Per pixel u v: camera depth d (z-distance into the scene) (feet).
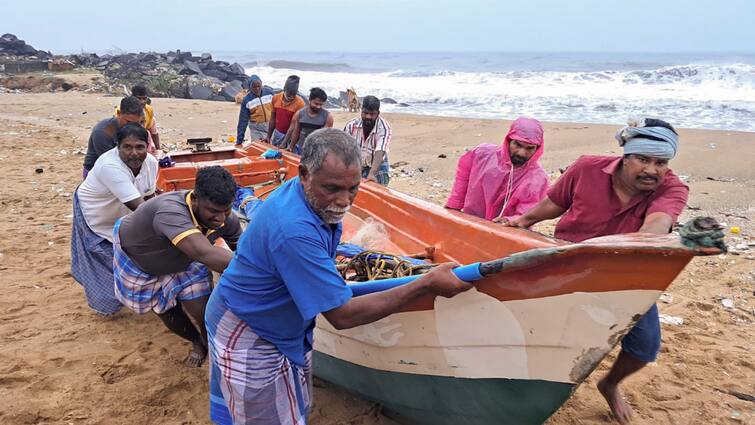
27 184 32.22
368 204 18.90
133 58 159.22
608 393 12.25
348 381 12.69
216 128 57.82
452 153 42.68
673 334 16.17
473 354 9.70
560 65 213.87
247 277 8.28
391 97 98.17
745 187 30.94
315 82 142.41
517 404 9.75
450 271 8.49
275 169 22.40
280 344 8.79
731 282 19.48
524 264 8.19
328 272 7.78
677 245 7.07
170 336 16.30
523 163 14.61
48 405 12.99
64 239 23.57
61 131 51.75
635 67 189.47
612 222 11.39
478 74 143.02
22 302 17.92
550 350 8.84
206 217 11.51
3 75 117.91
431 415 11.46
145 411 12.96
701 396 13.44
